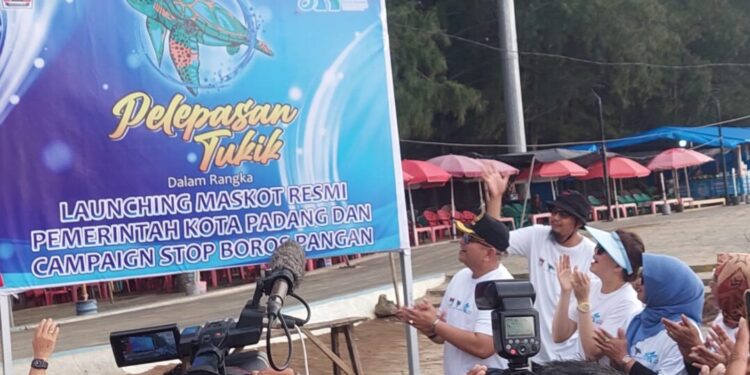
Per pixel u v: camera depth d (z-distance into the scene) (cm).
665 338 458
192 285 2288
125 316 1888
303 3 611
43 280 564
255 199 599
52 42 570
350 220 615
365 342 1232
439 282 1756
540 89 3953
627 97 4000
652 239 2178
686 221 2755
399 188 626
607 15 3750
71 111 571
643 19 3866
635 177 3559
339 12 618
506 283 330
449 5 3959
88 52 575
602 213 3356
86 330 1636
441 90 3531
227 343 290
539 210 3344
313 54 612
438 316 507
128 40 581
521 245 616
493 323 332
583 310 502
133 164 580
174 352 311
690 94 4212
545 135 4134
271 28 606
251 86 601
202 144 591
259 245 598
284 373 282
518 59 3653
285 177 604
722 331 392
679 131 3694
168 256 584
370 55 623
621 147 3806
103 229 575
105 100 577
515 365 324
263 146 601
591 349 498
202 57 593
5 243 559
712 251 1786
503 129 3975
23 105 564
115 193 577
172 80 588
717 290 430
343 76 617
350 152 617
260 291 304
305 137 609
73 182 570
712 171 3866
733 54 4381
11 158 562
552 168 3219
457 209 3441
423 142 3606
